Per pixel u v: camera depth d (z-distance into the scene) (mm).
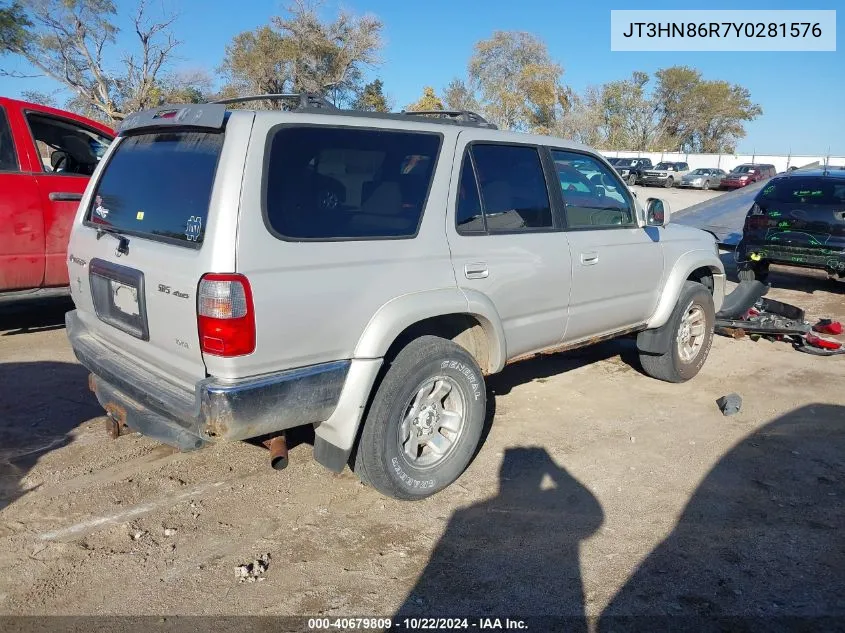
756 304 7285
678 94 69812
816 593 3020
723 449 4445
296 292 2992
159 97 30453
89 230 3785
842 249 8852
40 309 7531
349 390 3242
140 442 4301
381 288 3307
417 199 3529
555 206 4328
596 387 5586
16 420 4551
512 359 4234
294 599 2912
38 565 3082
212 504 3625
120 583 2980
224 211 2850
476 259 3756
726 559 3252
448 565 3164
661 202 4895
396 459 3477
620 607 2902
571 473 4066
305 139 3133
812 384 5773
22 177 5883
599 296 4645
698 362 5719
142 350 3363
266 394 2951
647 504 3734
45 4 27891
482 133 3924
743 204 14672
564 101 50969
